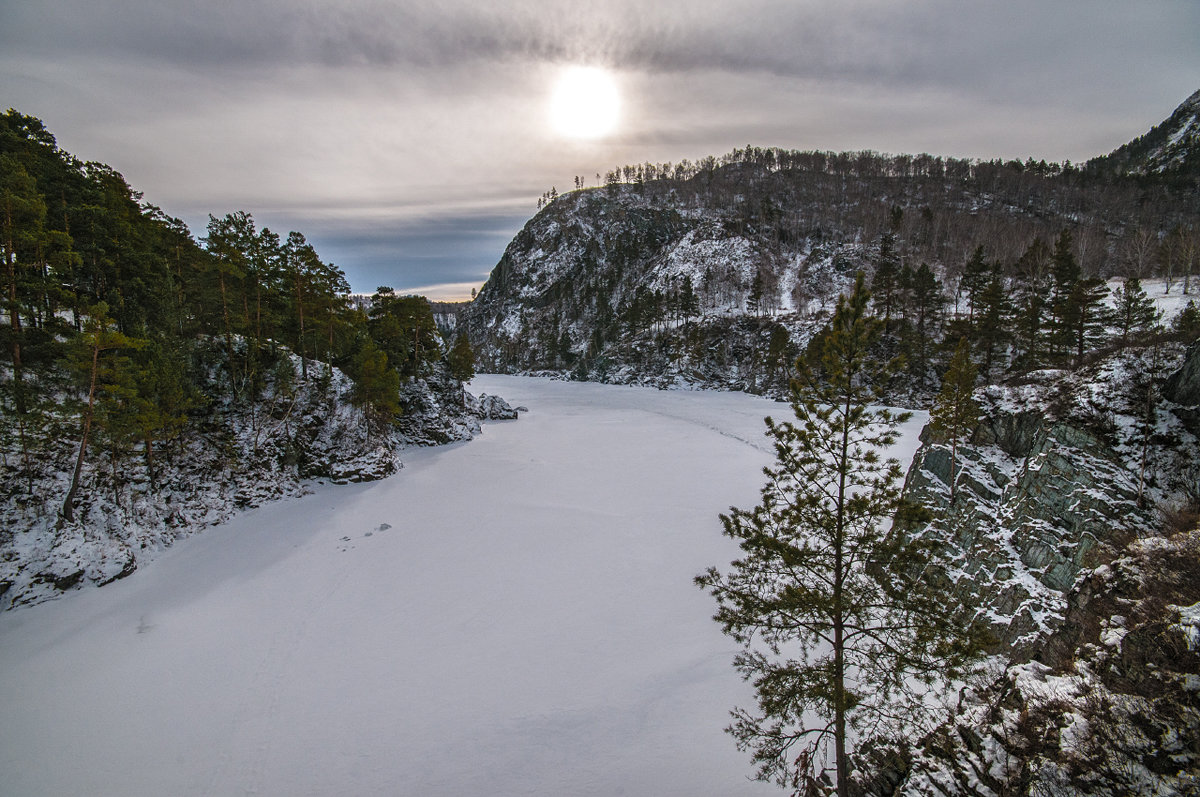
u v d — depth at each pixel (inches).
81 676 722.2
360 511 1370.6
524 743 600.7
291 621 855.1
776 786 533.3
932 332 3225.9
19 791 552.1
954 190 7544.3
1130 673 385.7
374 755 590.2
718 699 666.8
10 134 1256.2
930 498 1064.2
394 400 1784.0
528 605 897.5
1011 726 408.8
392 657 761.0
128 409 1112.8
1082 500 791.1
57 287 1145.4
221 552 1120.2
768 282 5275.6
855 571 454.0
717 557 1069.1
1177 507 713.0
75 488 1007.0
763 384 3742.6
